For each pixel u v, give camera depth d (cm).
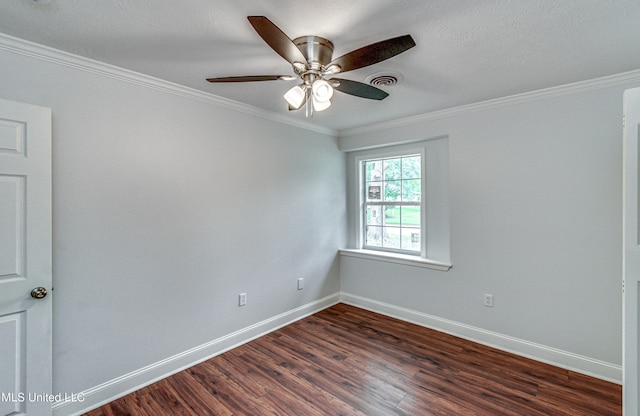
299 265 349
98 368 203
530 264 260
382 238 393
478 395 211
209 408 199
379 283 369
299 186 348
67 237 190
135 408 200
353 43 175
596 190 230
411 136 331
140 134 221
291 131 338
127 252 216
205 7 143
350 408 198
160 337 233
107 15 149
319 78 175
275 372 241
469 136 291
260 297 306
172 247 240
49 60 182
